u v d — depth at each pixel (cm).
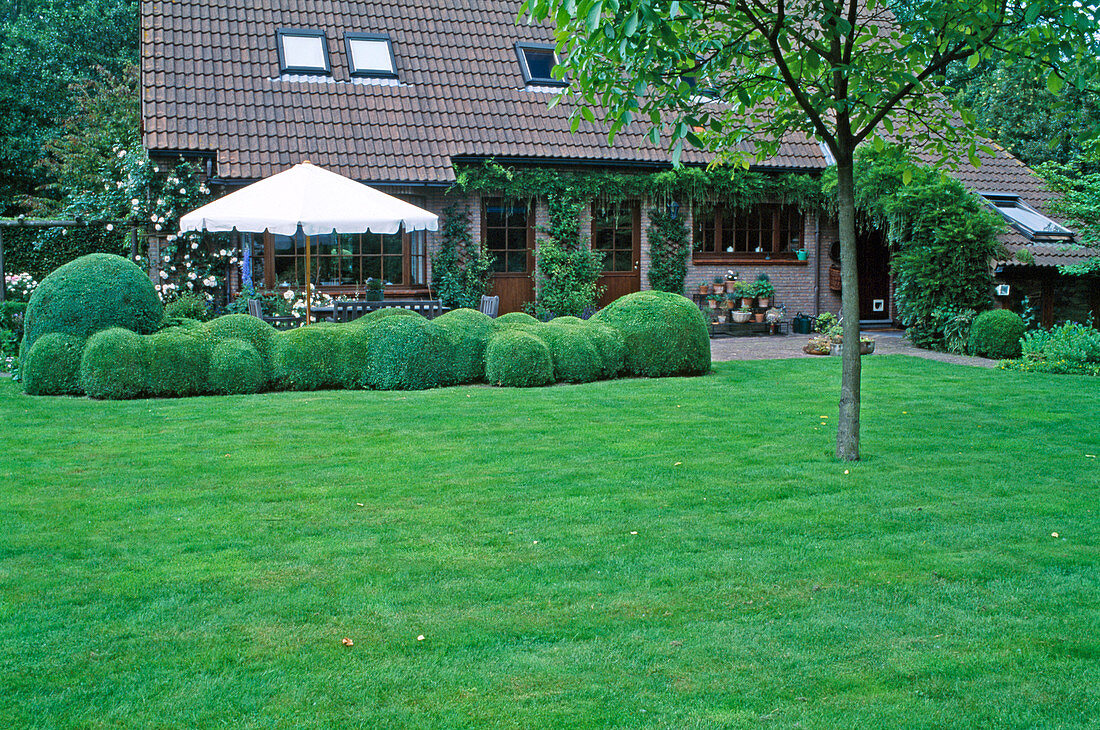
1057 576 488
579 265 1786
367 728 338
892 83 703
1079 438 841
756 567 501
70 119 2516
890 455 768
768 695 362
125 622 427
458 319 1216
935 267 1588
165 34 1688
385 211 1238
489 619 433
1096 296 1709
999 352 1491
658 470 712
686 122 622
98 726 337
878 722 342
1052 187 1620
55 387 1084
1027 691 364
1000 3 672
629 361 1256
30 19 3070
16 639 408
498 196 1748
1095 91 798
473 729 337
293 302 1566
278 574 489
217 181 1556
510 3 1962
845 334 749
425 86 1759
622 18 593
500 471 709
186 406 1002
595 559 513
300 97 1669
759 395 1080
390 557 516
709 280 1905
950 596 460
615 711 350
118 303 1124
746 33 689
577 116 673
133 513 597
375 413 955
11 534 554
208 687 366
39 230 2050
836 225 1994
